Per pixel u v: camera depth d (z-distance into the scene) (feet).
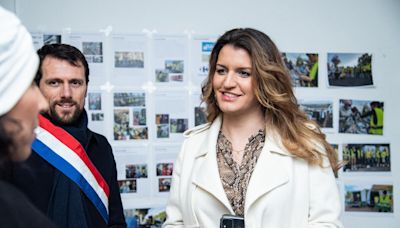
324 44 5.19
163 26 4.96
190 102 5.04
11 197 1.43
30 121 1.67
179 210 3.56
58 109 3.43
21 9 4.67
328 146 3.48
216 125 3.57
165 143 5.01
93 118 4.84
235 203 3.16
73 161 3.39
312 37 5.19
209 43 5.04
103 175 3.76
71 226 3.15
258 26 5.11
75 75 3.40
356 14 5.24
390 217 5.21
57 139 3.40
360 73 5.21
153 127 4.99
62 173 3.32
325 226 3.08
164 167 5.02
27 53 1.59
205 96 3.63
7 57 1.48
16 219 1.37
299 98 5.15
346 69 5.19
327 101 5.19
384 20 5.23
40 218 1.48
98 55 4.83
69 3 4.76
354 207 5.22
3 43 1.47
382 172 5.22
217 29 5.06
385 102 5.21
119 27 4.87
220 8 5.05
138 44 4.92
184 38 5.00
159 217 5.01
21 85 1.54
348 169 5.23
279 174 3.16
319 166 3.33
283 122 3.38
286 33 5.16
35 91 1.71
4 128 1.53
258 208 3.07
